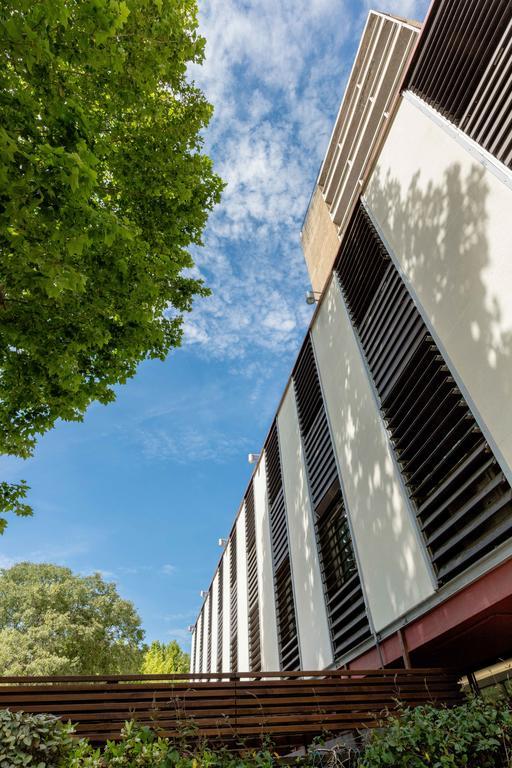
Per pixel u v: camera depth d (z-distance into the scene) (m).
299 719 3.48
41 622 18.45
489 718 3.08
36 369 5.03
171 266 5.12
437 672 4.22
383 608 5.31
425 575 4.55
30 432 5.38
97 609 19.83
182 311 6.88
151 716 3.08
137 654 20.53
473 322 4.36
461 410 4.43
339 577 6.85
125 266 4.46
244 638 12.53
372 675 4.13
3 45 2.79
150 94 5.37
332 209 12.70
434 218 5.23
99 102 4.72
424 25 5.82
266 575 10.75
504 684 4.77
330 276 8.49
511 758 2.86
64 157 2.84
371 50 10.65
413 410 5.21
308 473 8.59
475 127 4.69
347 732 3.66
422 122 5.73
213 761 2.65
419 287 5.39
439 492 4.50
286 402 10.80
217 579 18.66
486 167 4.38
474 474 4.02
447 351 4.71
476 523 3.91
